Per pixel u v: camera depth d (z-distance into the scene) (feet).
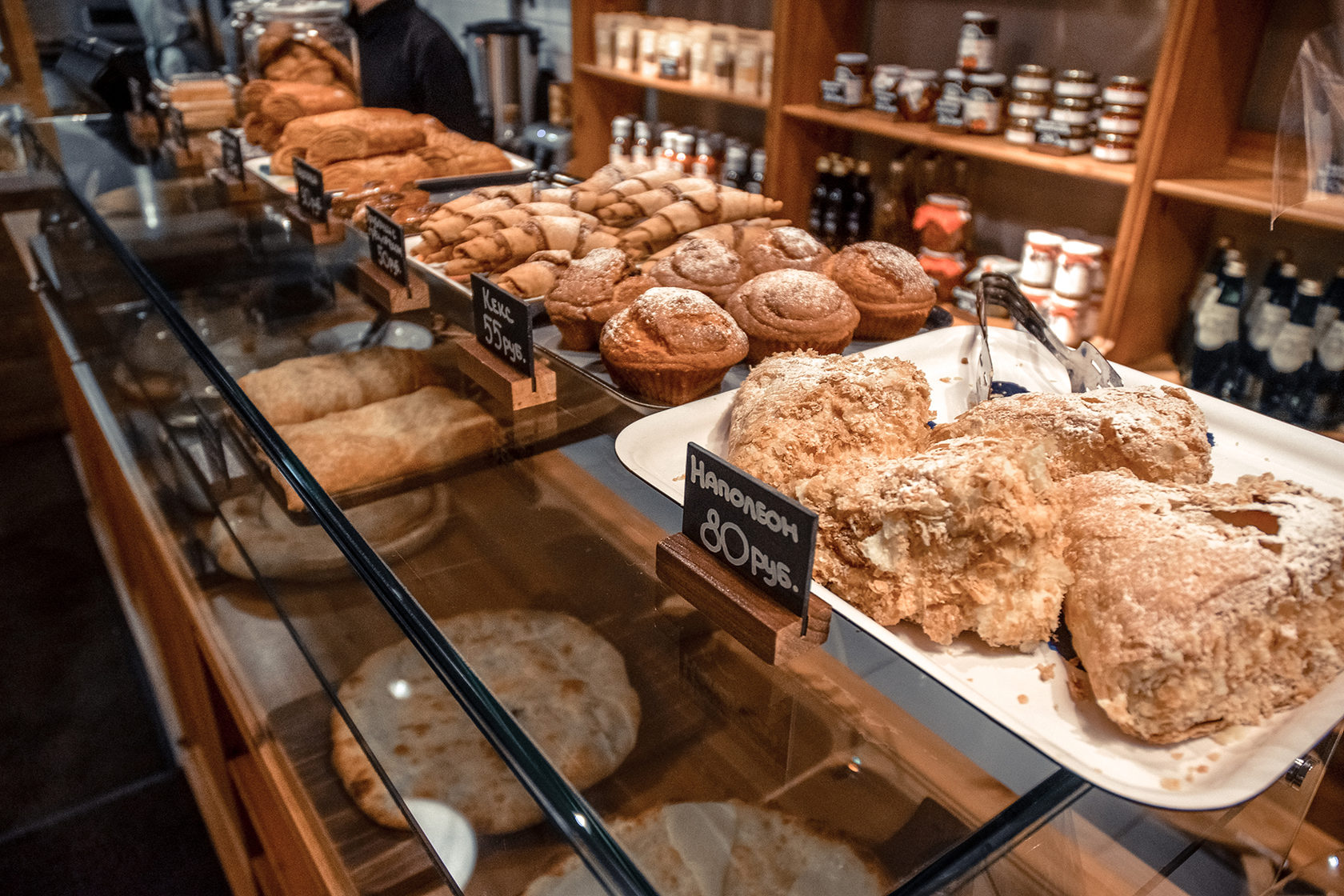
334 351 3.84
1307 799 2.55
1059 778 1.94
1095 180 8.38
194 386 4.20
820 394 3.06
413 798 2.38
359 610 2.77
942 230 8.39
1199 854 2.22
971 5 8.80
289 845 4.26
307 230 5.21
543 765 1.99
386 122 6.30
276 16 6.93
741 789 1.95
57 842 6.39
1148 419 2.87
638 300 3.73
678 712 2.14
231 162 5.96
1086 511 2.42
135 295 5.20
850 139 10.05
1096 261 7.35
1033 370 3.96
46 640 8.18
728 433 3.34
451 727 2.58
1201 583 2.03
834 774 2.00
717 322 3.63
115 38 10.36
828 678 2.24
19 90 9.32
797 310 3.84
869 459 2.76
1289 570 2.06
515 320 3.43
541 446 3.28
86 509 9.91
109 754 7.09
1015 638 2.24
